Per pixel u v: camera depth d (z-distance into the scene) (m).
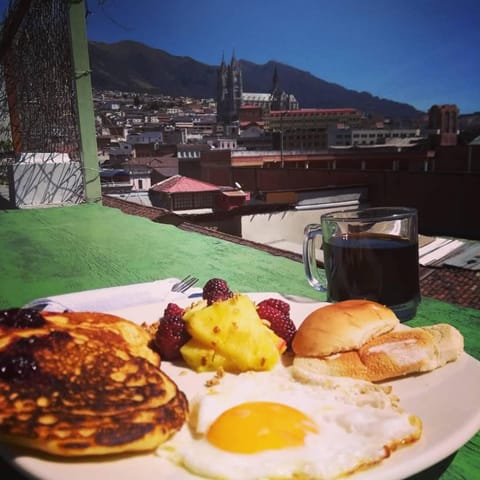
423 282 1.04
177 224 1.17
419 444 0.23
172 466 0.22
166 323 0.34
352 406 0.26
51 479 0.21
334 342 0.31
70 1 1.67
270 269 0.66
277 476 0.21
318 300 0.47
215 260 0.72
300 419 0.24
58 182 1.79
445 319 0.43
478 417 0.25
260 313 0.35
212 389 0.29
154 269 0.68
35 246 0.89
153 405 0.24
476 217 7.81
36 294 0.59
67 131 1.87
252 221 7.37
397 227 0.40
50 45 1.84
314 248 0.50
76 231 1.04
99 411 0.23
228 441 0.23
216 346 0.32
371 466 0.22
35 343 0.26
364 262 0.39
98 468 0.22
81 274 0.68
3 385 0.24
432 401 0.27
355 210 0.43
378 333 0.32
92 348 0.27
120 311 0.43
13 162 1.93
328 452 0.22
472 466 0.24
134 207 1.90
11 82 2.23
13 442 0.22
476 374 0.29
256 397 0.27
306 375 0.29
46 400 0.23
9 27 2.05
